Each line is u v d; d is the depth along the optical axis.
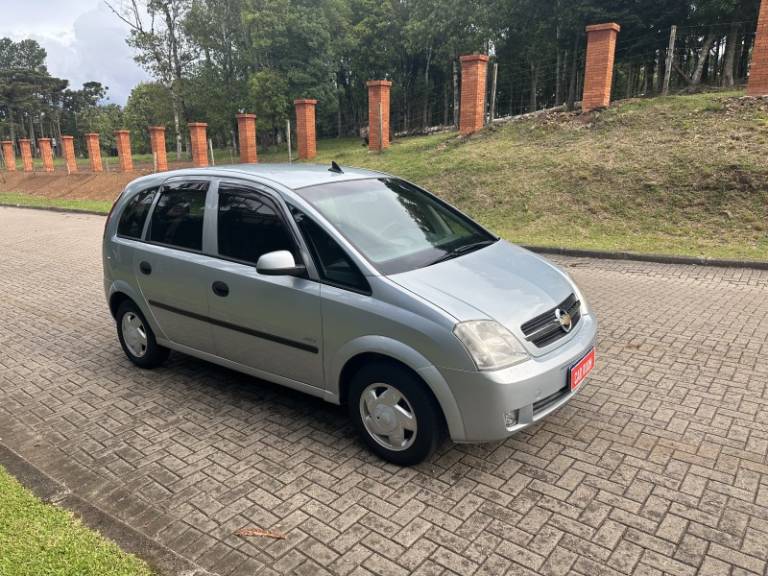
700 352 5.13
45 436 4.05
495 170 13.65
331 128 49.22
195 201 4.47
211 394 4.66
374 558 2.75
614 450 3.61
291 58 35.38
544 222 11.20
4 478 3.35
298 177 4.19
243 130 23.77
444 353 3.11
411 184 4.83
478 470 3.45
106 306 7.46
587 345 3.57
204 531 2.98
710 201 10.30
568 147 13.62
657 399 4.26
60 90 88.38
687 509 3.03
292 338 3.78
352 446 3.78
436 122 43.59
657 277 7.86
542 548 2.78
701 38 28.28
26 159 40.06
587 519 2.98
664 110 13.78
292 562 2.74
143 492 3.34
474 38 31.41
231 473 3.51
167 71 37.91
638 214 10.61
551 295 3.63
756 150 10.95
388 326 3.28
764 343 5.29
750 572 2.59
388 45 40.00
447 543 2.83
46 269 10.00
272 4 33.78
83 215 18.42
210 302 4.23
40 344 6.04
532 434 3.83
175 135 43.03
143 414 4.34
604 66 14.91
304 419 4.19
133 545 2.76
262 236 3.97
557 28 28.27
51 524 2.89
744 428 3.82
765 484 3.21
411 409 3.34
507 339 3.16
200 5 36.22
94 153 32.75
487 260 3.88
